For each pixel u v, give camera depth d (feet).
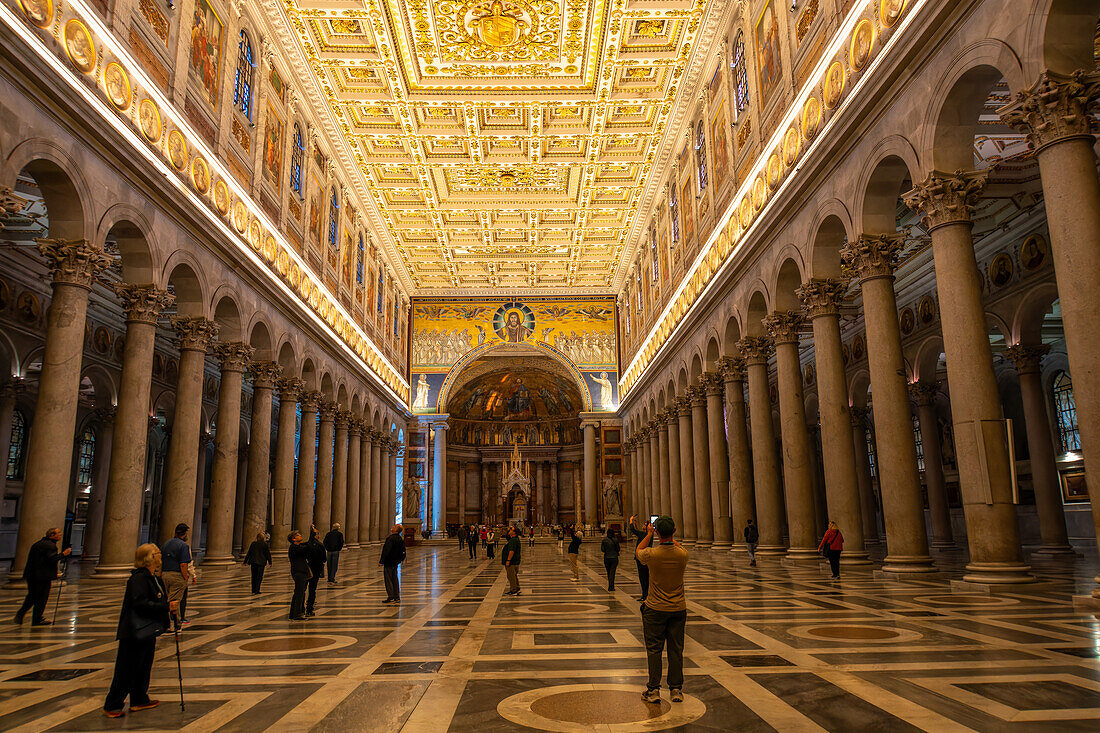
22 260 68.69
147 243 48.91
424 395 150.51
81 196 41.42
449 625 27.61
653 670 15.48
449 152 100.32
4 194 35.04
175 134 52.01
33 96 37.22
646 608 15.94
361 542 115.24
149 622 15.49
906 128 38.32
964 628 23.12
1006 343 64.08
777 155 57.82
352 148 97.40
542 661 20.04
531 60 79.36
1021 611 26.40
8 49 34.68
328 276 94.02
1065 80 27.76
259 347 72.74
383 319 129.18
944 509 74.28
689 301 88.89
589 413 149.48
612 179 109.29
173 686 17.47
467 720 14.15
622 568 64.75
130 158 45.29
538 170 105.70
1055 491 59.82
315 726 13.91
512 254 136.67
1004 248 64.23
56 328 40.68
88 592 40.16
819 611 28.09
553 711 14.71
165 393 95.35
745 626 24.81
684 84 83.92
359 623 28.53
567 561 78.07
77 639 24.81
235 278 64.18
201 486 102.32
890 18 39.06
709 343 79.82
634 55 78.89
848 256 44.37
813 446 106.93
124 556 46.80
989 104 50.67
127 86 45.57
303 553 30.63
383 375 127.34
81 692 17.07
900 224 64.75
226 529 62.75
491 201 114.01
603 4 71.20
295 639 24.49
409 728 13.65
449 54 78.23
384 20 72.43
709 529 82.84
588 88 84.58
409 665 19.69
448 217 120.67
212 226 56.95
